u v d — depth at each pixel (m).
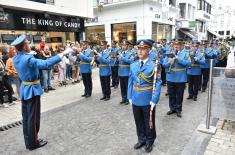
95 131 4.65
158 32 19.34
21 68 3.66
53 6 11.26
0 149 4.07
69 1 12.17
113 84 9.04
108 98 7.10
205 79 7.77
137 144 3.86
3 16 9.50
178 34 23.56
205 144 3.91
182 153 3.64
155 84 3.41
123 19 18.42
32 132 3.90
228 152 3.58
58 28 12.17
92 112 5.89
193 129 4.57
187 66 5.30
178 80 5.24
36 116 3.92
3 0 9.02
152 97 3.43
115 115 5.57
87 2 13.34
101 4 19.20
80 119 5.39
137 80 3.55
